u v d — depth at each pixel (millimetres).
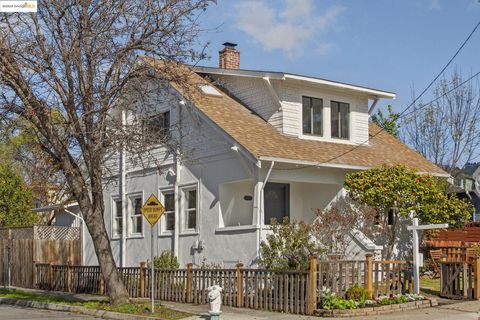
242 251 20047
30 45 16188
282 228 18391
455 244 21844
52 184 20375
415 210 20312
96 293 22469
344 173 21844
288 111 22203
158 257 22859
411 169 21297
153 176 24375
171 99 22703
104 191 27141
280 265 18047
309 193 22656
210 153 21719
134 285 20594
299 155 20203
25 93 16312
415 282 17156
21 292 23797
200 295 18172
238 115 22359
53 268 24938
